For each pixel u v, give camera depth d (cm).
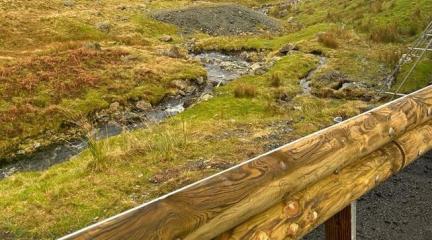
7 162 1332
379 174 354
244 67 2295
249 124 1125
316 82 1762
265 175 254
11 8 3300
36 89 1752
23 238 661
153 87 1895
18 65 1952
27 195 801
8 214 728
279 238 270
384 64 1881
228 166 833
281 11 4138
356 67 1891
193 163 856
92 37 2878
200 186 226
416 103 399
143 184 789
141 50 2500
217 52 2705
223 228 231
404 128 376
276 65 2044
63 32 2888
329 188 309
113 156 913
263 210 256
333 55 2109
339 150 306
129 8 4069
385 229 638
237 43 2759
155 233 199
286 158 272
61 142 1455
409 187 746
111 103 1731
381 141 349
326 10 3403
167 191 754
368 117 350
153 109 1752
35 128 1507
